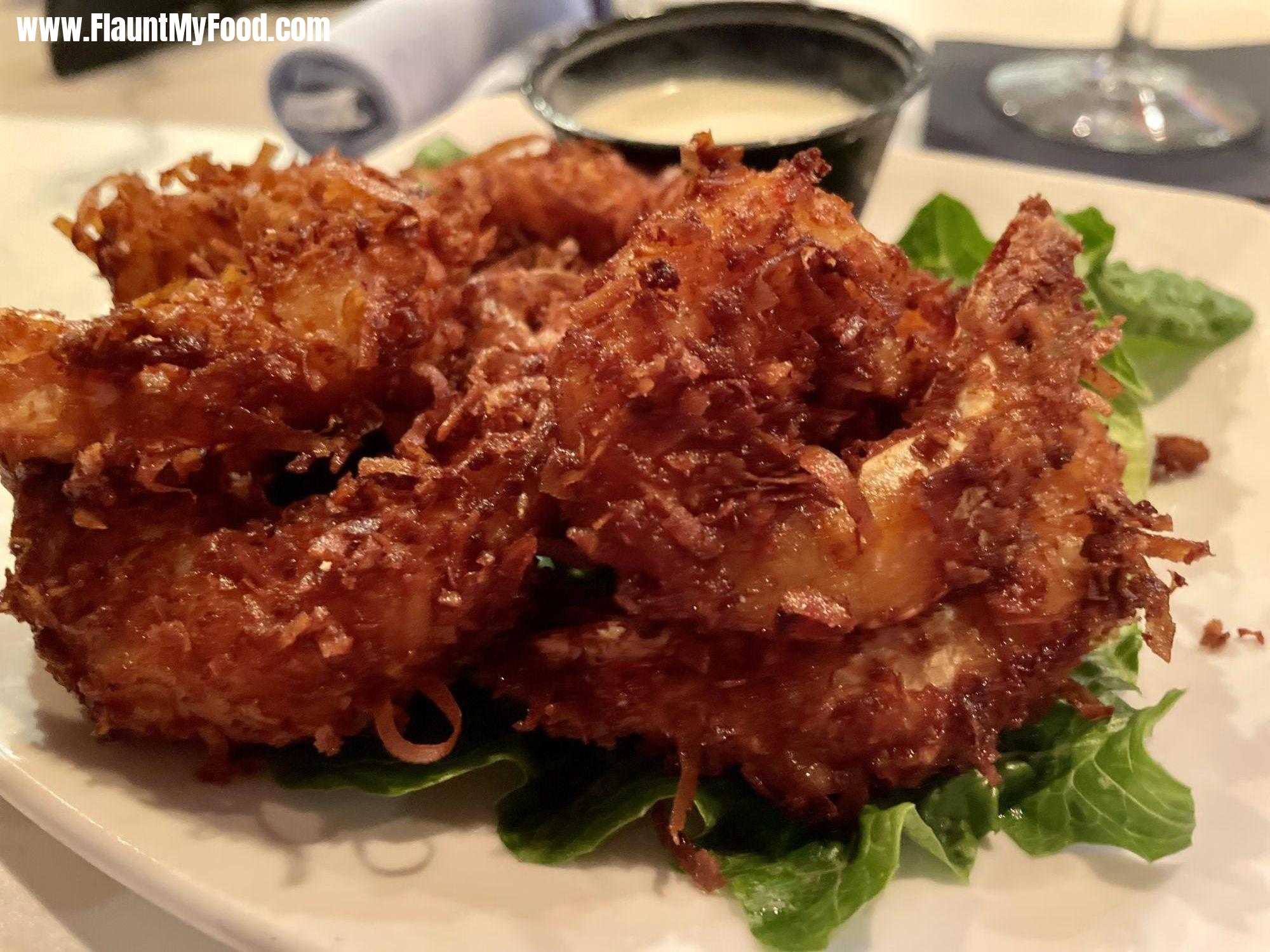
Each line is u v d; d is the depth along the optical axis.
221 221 0.16
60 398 0.12
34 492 0.13
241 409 0.13
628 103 0.26
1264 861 0.12
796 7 0.27
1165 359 0.20
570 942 0.11
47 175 0.32
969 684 0.12
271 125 0.37
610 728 0.13
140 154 0.34
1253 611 0.15
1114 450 0.14
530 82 0.25
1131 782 0.12
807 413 0.13
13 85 0.42
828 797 0.12
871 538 0.12
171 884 0.11
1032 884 0.12
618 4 0.46
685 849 0.12
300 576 0.12
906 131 0.33
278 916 0.11
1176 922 0.11
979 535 0.12
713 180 0.13
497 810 0.13
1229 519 0.17
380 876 0.12
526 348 0.15
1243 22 0.41
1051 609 0.12
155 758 0.13
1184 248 0.22
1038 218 0.14
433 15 0.36
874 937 0.11
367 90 0.34
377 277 0.14
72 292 0.24
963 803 0.13
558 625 0.13
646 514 0.11
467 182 0.19
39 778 0.12
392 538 0.12
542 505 0.12
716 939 0.11
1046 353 0.13
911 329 0.14
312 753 0.13
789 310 0.12
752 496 0.12
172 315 0.13
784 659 0.12
